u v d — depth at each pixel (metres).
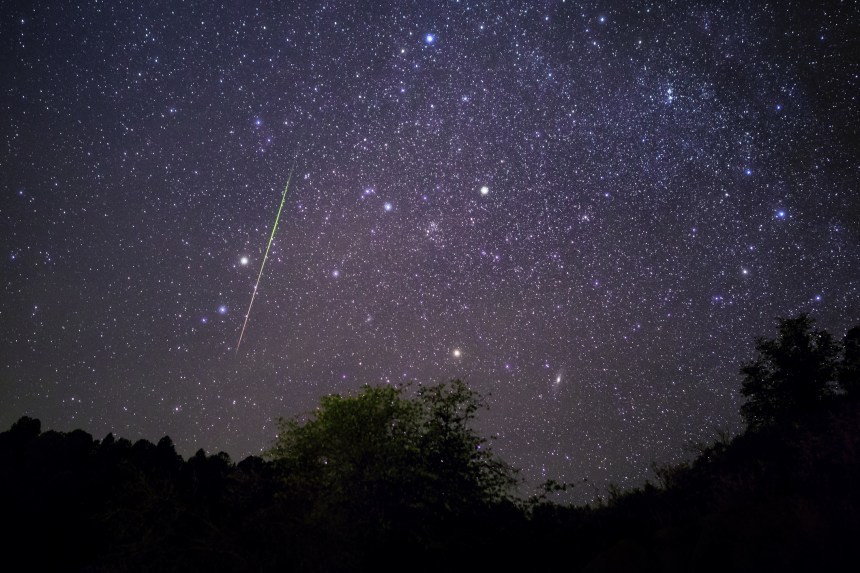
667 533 5.14
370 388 7.98
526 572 6.12
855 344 8.79
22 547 7.22
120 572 5.77
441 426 7.79
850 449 5.56
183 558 5.71
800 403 8.53
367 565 6.31
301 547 5.88
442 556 6.52
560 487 7.86
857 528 4.41
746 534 4.64
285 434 7.73
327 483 7.07
